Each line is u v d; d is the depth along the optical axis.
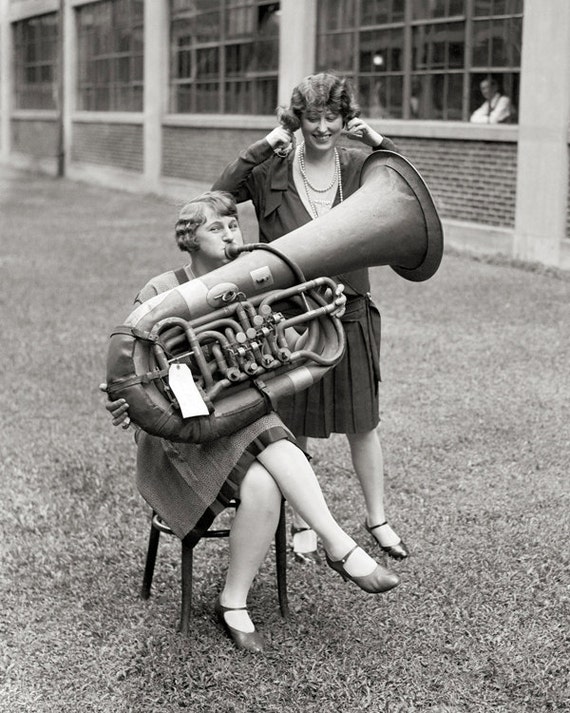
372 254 3.56
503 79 12.45
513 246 12.13
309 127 3.88
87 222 16.95
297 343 3.55
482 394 6.42
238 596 3.54
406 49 14.09
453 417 5.95
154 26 21.16
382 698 3.18
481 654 3.40
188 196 20.27
